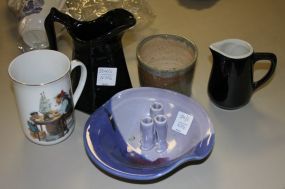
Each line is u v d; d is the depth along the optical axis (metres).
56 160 0.63
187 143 0.62
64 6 0.88
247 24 0.95
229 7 1.02
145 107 0.67
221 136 0.67
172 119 0.66
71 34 0.65
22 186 0.59
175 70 0.66
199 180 0.60
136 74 0.79
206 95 0.75
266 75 0.71
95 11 0.91
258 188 0.58
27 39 0.85
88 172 0.61
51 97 0.59
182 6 1.03
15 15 0.98
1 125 0.69
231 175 0.60
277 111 0.72
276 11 1.00
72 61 0.63
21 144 0.66
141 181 0.59
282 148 0.64
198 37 0.90
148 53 0.74
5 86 0.77
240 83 0.68
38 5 0.85
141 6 0.94
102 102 0.70
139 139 0.64
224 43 0.69
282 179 0.59
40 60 0.63
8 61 0.84
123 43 0.88
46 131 0.62
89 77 0.67
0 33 0.93
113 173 0.55
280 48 0.87
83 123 0.69
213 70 0.69
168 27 0.94
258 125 0.69
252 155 0.63
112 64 0.67
